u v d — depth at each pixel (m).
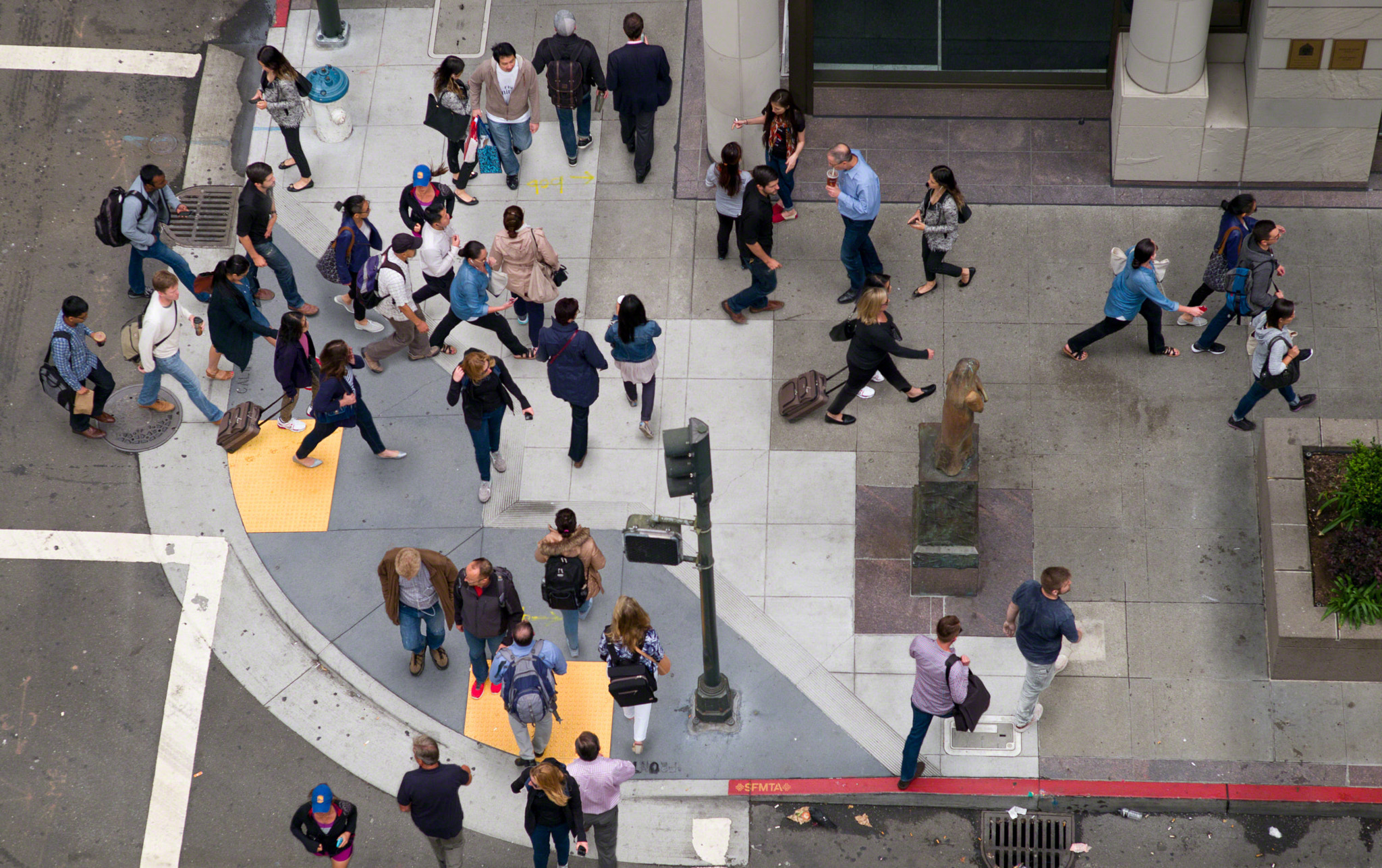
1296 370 12.55
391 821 12.05
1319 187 14.93
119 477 13.81
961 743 12.12
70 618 13.05
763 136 14.67
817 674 12.52
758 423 13.88
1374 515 11.92
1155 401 13.71
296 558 13.30
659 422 13.90
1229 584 12.72
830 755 12.16
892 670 12.51
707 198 15.36
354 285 13.99
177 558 13.35
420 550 11.51
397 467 13.77
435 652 12.58
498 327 13.91
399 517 13.48
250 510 13.57
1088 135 15.55
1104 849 11.78
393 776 12.23
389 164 15.80
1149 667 12.40
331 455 13.85
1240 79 14.62
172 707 12.60
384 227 15.34
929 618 12.74
